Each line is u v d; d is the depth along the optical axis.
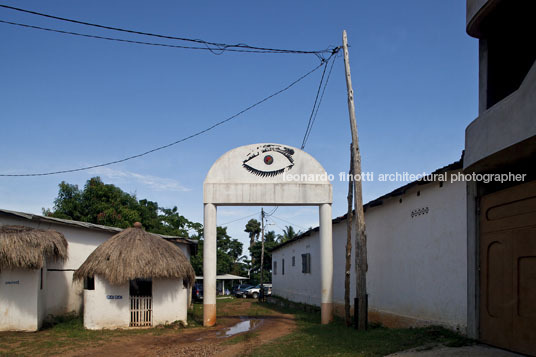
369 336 10.64
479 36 8.50
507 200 7.90
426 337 9.43
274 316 19.31
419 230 11.77
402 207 12.98
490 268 8.37
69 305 15.99
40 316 13.56
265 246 54.47
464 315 9.34
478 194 8.77
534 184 7.21
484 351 7.70
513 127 6.72
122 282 13.89
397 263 13.21
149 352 10.93
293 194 15.70
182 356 10.31
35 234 13.13
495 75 8.32
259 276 56.34
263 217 39.00
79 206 28.97
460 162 9.24
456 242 9.81
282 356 9.15
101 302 14.21
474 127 8.03
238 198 15.57
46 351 10.70
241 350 10.41
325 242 15.55
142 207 31.67
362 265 12.41
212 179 15.70
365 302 12.30
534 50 8.34
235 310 23.05
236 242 59.47
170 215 37.97
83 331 13.53
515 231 7.64
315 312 20.14
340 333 11.71
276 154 15.95
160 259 14.51
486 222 8.54
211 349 10.98
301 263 25.91
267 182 15.71
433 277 10.87
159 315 14.81
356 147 12.78
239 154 15.89
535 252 7.11
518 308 7.45
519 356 7.19
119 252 14.18
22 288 13.20
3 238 12.42
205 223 15.58
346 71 13.12
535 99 6.15
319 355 8.92
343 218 18.05
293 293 27.91
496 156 7.34
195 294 30.53
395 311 13.25
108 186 30.27
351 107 12.96
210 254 15.46
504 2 7.48
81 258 16.78
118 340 12.34
